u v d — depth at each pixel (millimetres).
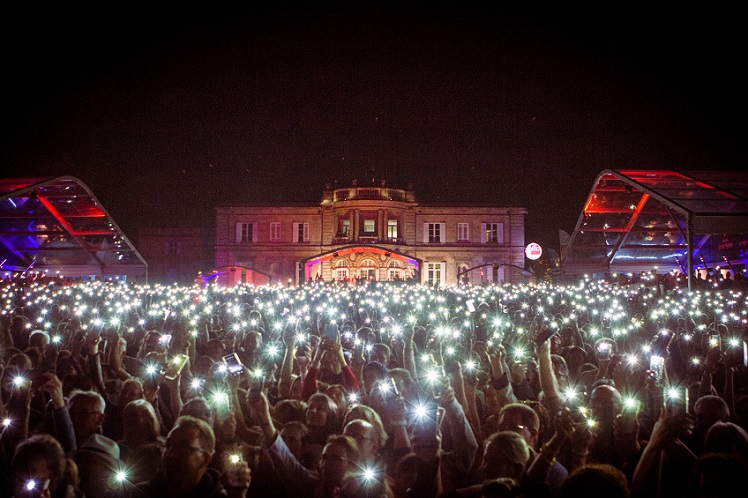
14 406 5832
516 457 4625
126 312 17234
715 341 8969
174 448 4516
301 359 9102
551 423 6328
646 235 41594
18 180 38750
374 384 7168
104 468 4773
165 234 76438
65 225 42688
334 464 4602
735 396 7449
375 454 5203
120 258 46844
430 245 73875
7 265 45312
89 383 7883
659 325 14727
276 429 5594
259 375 5445
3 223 42531
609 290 32562
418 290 35375
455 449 5660
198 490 4551
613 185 36500
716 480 4316
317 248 73375
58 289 31391
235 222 74312
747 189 30531
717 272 34562
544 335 6492
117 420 7172
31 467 4367
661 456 4496
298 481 5078
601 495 3764
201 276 63188
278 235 74062
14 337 12828
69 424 5789
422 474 4562
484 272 74062
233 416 5480
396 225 73812
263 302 25969
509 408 5629
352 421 5227
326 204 73812
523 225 74875
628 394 6957
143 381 7430
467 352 8812
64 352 8469
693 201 28906
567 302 25422
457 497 4559
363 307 21078
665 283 32500
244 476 4828
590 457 5559
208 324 15406
